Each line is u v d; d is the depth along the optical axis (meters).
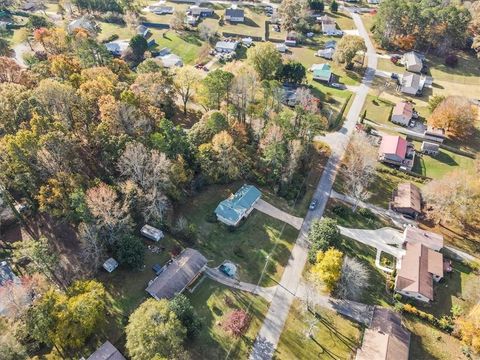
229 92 122.62
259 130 121.12
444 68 190.38
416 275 89.38
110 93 108.50
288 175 109.62
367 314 84.12
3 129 97.06
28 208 94.31
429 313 85.69
